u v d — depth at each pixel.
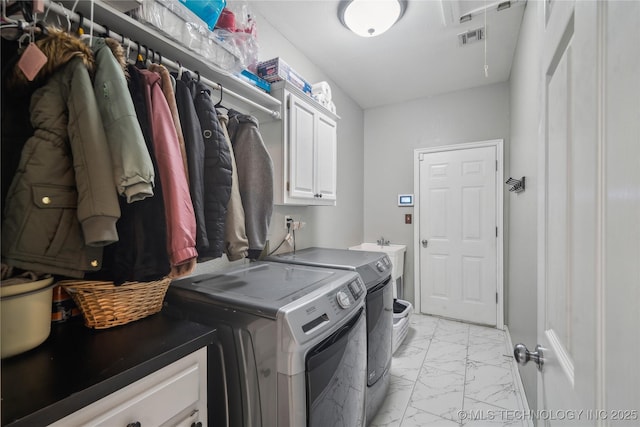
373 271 1.78
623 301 0.37
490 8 1.93
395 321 2.55
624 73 0.37
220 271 1.55
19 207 0.70
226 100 1.72
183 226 0.91
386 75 2.90
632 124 0.35
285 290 1.15
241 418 0.97
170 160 0.92
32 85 0.79
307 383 0.92
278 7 1.94
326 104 2.30
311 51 2.46
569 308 0.59
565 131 0.61
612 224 0.40
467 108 3.21
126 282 0.92
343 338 1.15
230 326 1.00
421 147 3.46
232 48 1.35
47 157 0.72
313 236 2.70
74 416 0.58
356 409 1.28
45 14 0.81
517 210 2.29
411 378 2.12
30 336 0.73
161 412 0.74
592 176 0.46
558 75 0.67
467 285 3.21
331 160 2.34
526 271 1.90
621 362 0.37
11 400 0.55
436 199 3.38
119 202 0.84
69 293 0.91
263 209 1.46
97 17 0.94
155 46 1.12
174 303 1.15
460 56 2.55
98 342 0.81
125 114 0.78
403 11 1.97
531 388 1.65
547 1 0.77
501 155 3.02
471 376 2.14
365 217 3.82
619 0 0.39
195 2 1.19
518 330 2.24
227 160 1.18
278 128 1.82
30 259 0.70
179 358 0.78
